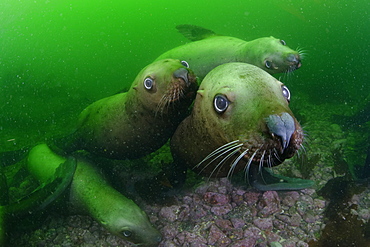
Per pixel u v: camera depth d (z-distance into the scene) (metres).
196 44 1.62
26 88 3.32
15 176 1.60
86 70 6.25
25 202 1.16
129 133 1.26
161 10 17.92
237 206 1.16
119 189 1.33
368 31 6.51
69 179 1.21
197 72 1.58
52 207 1.21
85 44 14.28
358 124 1.85
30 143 1.93
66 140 1.48
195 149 1.02
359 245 0.94
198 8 18.08
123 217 1.06
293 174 1.36
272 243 0.97
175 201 1.23
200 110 0.88
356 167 1.42
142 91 1.08
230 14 17.98
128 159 1.45
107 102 1.40
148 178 1.39
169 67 1.00
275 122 0.60
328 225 1.03
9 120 2.40
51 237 1.14
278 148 0.60
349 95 2.58
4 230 1.08
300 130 0.64
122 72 5.39
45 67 7.36
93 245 1.09
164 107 1.04
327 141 1.67
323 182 1.29
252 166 1.16
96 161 1.42
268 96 0.68
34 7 13.37
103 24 17.58
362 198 1.11
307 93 2.66
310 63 4.26
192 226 1.10
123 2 15.27
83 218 1.23
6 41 10.87
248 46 1.50
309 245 0.96
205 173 1.12
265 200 1.13
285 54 1.35
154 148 1.33
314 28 7.77
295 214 1.09
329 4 7.34
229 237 1.02
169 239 1.06
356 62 4.01
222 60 1.55
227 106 0.73
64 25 16.09
